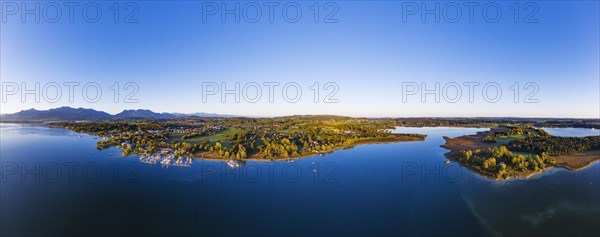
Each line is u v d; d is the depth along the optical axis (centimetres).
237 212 8969
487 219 8225
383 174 13125
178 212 8906
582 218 8075
